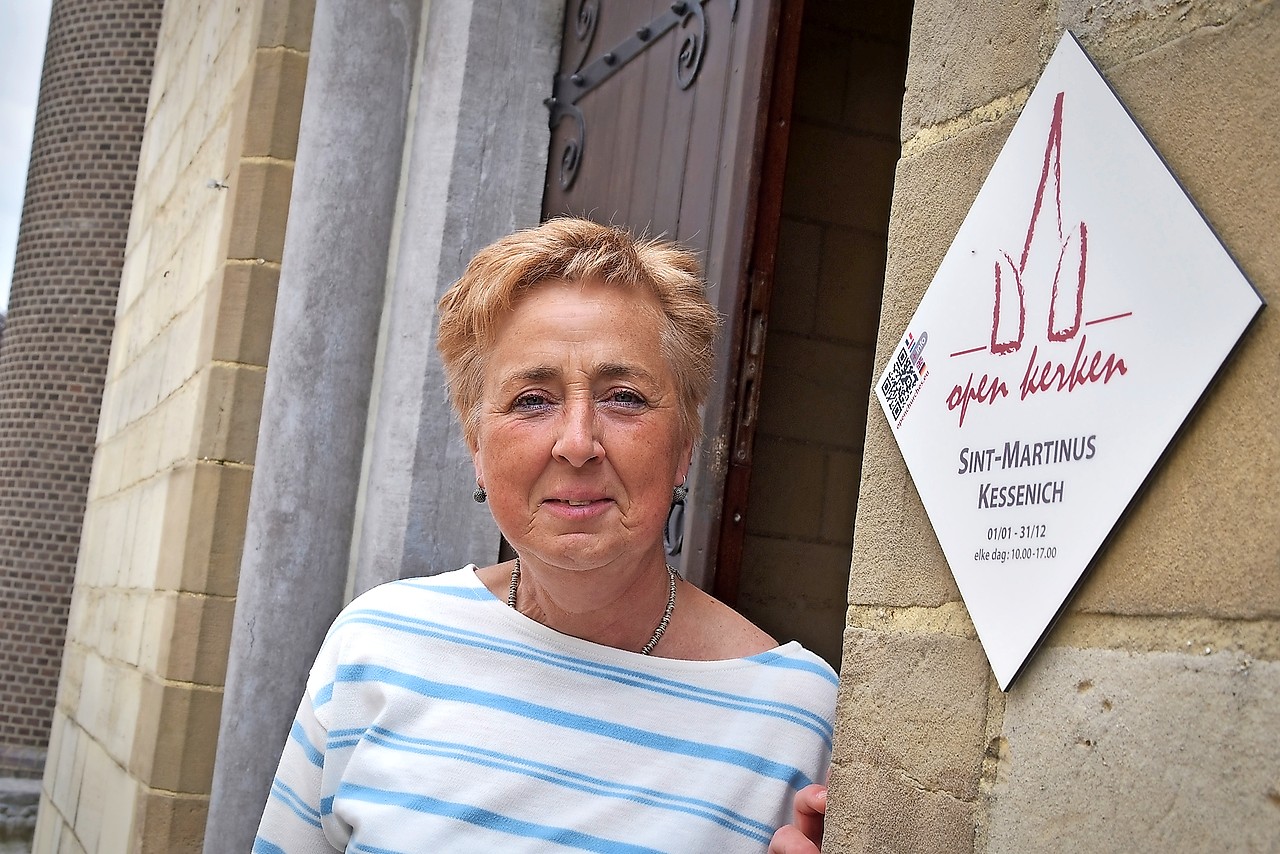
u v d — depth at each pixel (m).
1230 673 0.69
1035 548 0.83
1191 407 0.73
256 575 2.72
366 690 1.34
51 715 5.69
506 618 1.35
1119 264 0.79
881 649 0.99
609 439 1.24
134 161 5.86
